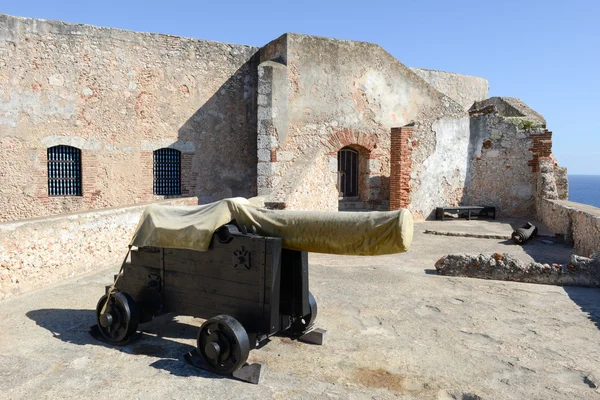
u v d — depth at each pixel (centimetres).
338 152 1368
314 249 392
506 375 384
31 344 443
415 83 1405
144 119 1254
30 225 624
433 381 373
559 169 1354
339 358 418
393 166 1282
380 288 648
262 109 1209
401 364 405
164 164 1307
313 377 380
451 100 1441
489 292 627
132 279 468
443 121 1376
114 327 447
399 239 350
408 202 1287
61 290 632
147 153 1263
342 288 648
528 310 550
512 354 426
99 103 1198
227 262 409
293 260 422
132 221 854
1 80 1081
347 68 1313
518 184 1409
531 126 1427
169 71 1274
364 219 367
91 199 1206
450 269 723
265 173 1215
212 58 1324
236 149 1370
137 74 1238
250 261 396
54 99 1145
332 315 535
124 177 1241
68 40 1152
